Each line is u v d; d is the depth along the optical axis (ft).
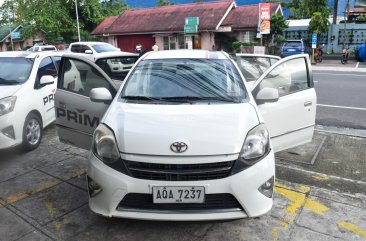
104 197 9.26
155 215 8.98
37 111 17.60
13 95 16.14
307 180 13.84
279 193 12.67
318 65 68.33
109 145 9.51
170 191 8.87
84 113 13.08
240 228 10.47
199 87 11.80
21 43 149.48
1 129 15.35
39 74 18.66
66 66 14.12
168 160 8.88
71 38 111.65
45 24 103.81
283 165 15.40
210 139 9.10
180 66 12.94
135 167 9.06
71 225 10.68
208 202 9.03
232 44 84.58
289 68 13.69
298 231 10.31
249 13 90.58
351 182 13.69
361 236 10.07
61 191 12.87
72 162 15.69
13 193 12.76
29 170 14.84
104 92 11.97
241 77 12.69
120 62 22.25
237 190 8.95
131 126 9.61
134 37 100.83
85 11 112.27
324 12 86.79
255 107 10.96
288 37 91.40
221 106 10.63
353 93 34.30
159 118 9.84
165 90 11.67
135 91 11.73
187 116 9.91
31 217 11.13
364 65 67.21
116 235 10.17
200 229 10.43
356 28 85.51
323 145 18.21
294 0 102.83
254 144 9.45
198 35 90.33
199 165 8.92
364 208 11.65
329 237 10.02
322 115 25.68
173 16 97.60
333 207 11.69
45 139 19.06
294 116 13.47
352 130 21.40
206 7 95.76
